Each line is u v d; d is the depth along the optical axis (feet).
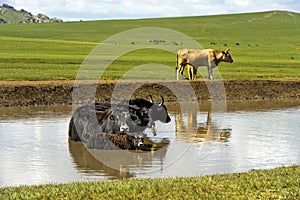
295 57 192.03
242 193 32.32
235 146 54.80
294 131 64.49
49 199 31.14
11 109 83.51
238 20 396.37
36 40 233.55
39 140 57.06
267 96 105.50
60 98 91.04
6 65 125.90
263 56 191.52
